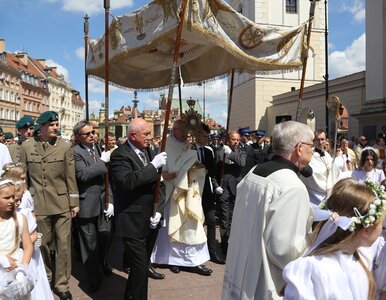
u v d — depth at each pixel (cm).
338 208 187
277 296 223
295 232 218
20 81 6594
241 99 3503
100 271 488
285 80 3228
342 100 2289
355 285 176
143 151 407
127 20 459
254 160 692
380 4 1992
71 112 9269
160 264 520
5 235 321
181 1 383
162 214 412
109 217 484
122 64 654
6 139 906
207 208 560
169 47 579
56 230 434
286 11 3169
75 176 450
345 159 760
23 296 310
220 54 636
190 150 513
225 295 256
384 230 232
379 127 1972
